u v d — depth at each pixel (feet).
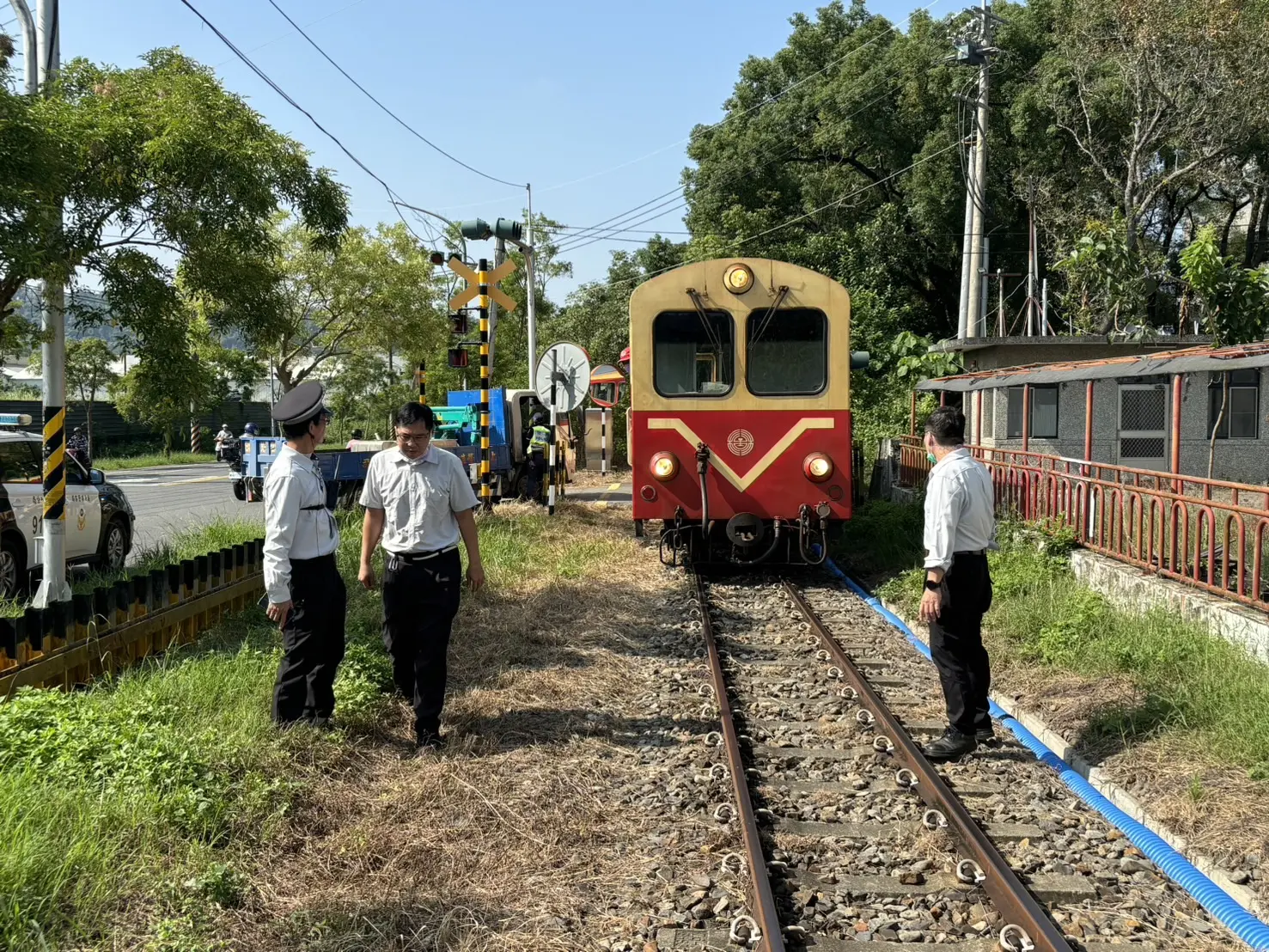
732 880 13.55
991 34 66.85
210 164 25.66
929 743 18.97
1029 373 38.14
